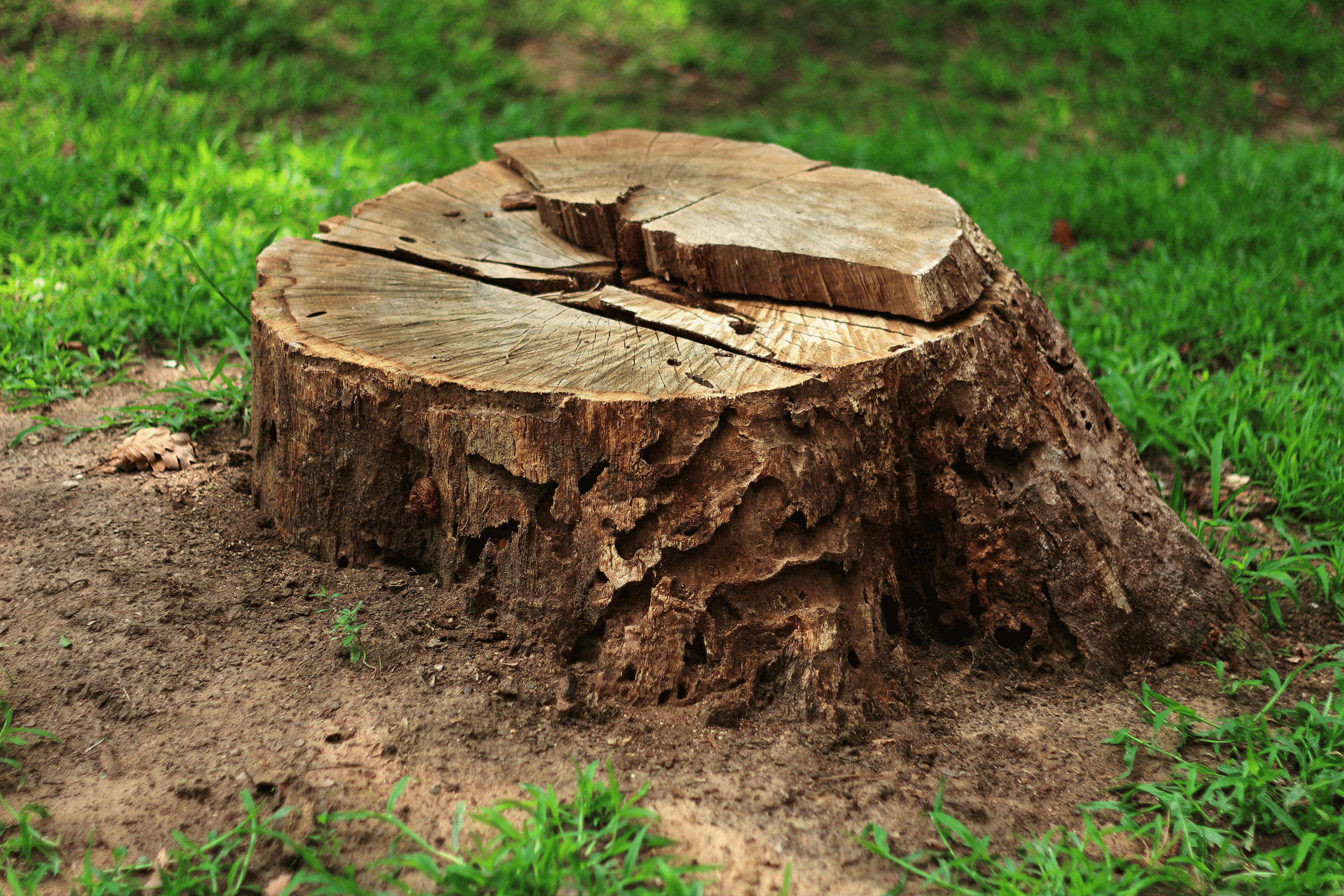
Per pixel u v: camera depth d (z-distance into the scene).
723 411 2.18
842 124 6.93
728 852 1.93
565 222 2.87
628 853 1.85
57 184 4.79
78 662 2.35
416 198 3.18
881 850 1.91
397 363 2.35
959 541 2.54
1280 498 3.35
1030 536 2.54
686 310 2.54
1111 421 2.88
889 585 2.48
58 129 5.37
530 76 7.24
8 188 4.73
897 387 2.35
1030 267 4.68
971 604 2.59
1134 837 2.05
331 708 2.24
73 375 3.60
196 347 3.98
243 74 6.43
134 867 1.84
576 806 1.96
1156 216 5.28
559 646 2.35
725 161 3.25
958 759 2.22
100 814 1.98
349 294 2.64
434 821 1.97
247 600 2.54
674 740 2.20
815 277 2.54
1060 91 7.34
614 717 2.25
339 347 2.42
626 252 2.80
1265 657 2.63
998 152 6.28
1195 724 2.36
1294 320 4.34
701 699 2.28
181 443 3.22
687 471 2.22
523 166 3.23
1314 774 2.18
